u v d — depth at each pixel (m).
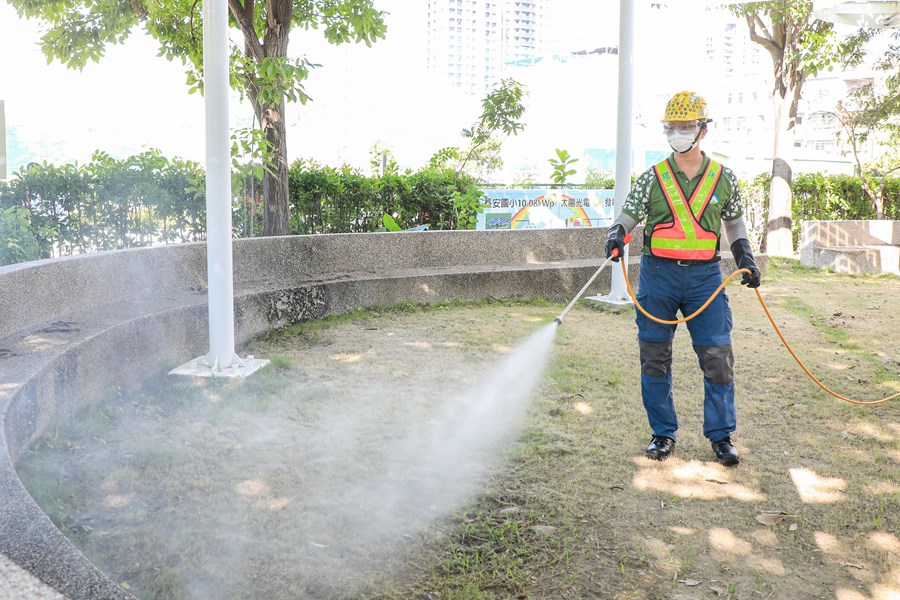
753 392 5.77
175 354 6.15
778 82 14.88
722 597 3.02
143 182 8.10
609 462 4.35
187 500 3.74
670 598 3.01
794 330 8.04
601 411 5.23
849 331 8.02
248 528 3.44
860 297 10.13
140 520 3.50
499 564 3.21
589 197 12.69
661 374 4.49
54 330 5.14
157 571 3.05
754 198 16.17
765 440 4.76
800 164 27.25
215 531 3.40
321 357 6.61
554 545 3.39
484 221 11.52
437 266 9.69
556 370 6.18
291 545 3.29
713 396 4.41
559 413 5.18
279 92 8.34
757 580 3.15
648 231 4.50
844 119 17.45
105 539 3.29
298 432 4.75
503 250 10.09
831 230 13.35
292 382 5.81
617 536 3.49
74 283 5.83
